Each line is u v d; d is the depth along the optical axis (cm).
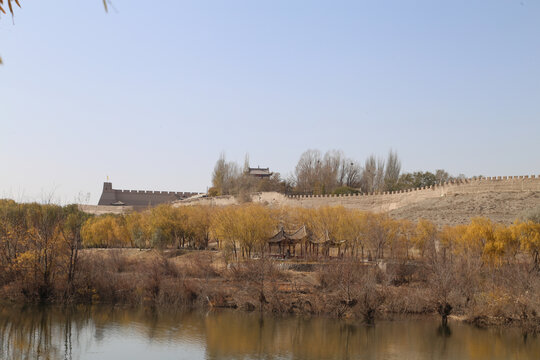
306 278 5197
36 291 4969
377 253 6153
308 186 13650
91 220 9138
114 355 3428
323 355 3459
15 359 3294
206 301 4912
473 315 4309
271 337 3897
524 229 5369
